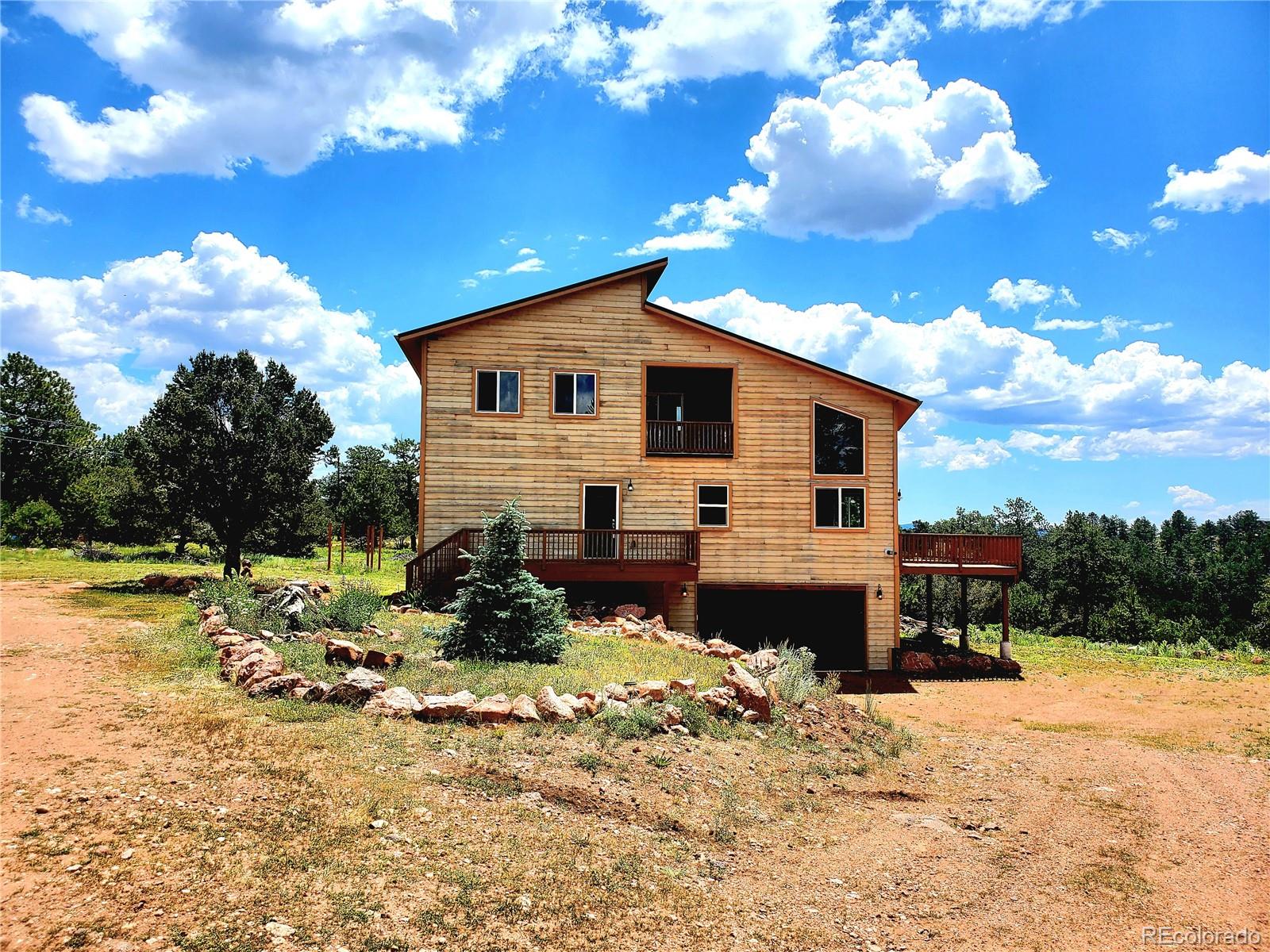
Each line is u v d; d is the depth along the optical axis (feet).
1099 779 39.32
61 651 38.32
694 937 19.61
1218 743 48.32
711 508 74.95
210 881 18.04
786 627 84.28
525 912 19.16
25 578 71.00
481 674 39.47
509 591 44.55
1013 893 24.81
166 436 69.26
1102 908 24.26
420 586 67.31
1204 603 211.41
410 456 204.13
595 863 22.34
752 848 25.93
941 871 26.09
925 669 74.95
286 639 42.93
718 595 81.71
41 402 156.97
